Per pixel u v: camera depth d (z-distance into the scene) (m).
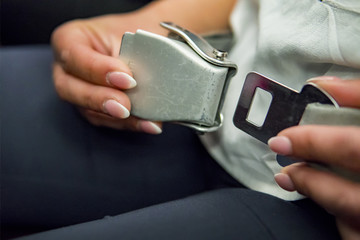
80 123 0.58
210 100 0.38
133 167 0.54
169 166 0.55
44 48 0.72
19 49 0.71
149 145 0.56
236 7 0.55
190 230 0.33
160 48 0.38
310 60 0.38
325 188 0.32
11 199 0.55
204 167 0.53
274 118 0.36
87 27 0.56
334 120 0.33
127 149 0.56
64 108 0.59
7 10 0.78
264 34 0.42
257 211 0.36
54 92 0.61
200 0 0.62
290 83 0.41
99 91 0.43
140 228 0.34
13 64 0.66
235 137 0.44
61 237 0.33
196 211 0.36
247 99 0.38
